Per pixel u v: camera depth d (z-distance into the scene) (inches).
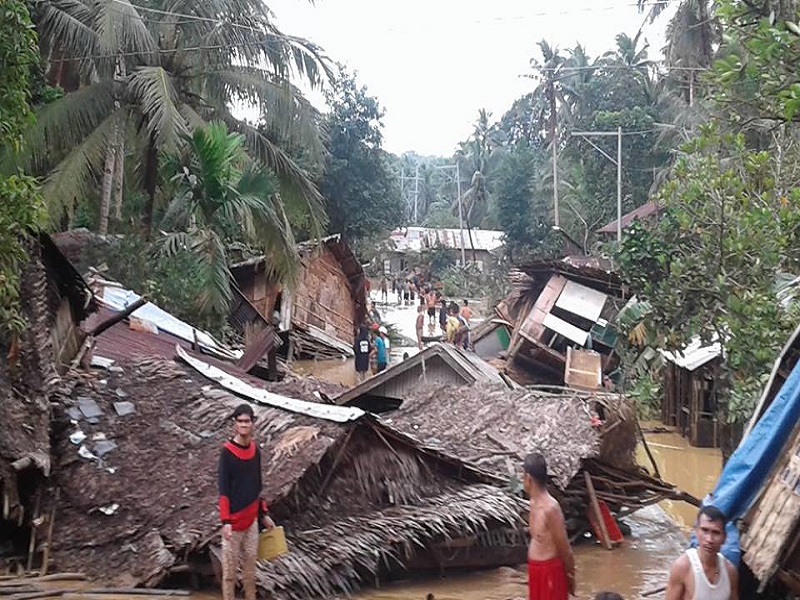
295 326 1065.5
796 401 266.2
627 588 361.4
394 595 326.3
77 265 688.4
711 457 625.9
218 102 824.9
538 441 434.9
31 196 303.9
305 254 1086.4
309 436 343.3
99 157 729.6
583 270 882.1
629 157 1505.9
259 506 289.1
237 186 743.7
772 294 440.8
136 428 363.3
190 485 327.6
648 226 719.7
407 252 2583.7
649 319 508.7
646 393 582.2
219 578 291.4
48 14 709.3
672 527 469.1
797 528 236.1
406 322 1565.0
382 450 361.7
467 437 452.4
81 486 330.0
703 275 488.4
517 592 338.6
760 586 238.5
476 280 2154.3
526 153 1916.8
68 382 375.6
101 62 740.7
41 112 713.0
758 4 329.7
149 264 723.4
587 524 434.3
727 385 555.2
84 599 281.9
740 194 478.6
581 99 1792.6
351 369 1014.4
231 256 1009.5
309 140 839.1
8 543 320.8
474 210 2883.9
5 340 330.0
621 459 447.8
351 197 1562.5
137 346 506.3
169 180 743.7
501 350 1041.5
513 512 364.2
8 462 304.8
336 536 322.7
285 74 813.2
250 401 385.7
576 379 761.0
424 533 336.5
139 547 304.3
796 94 294.2
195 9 765.9
